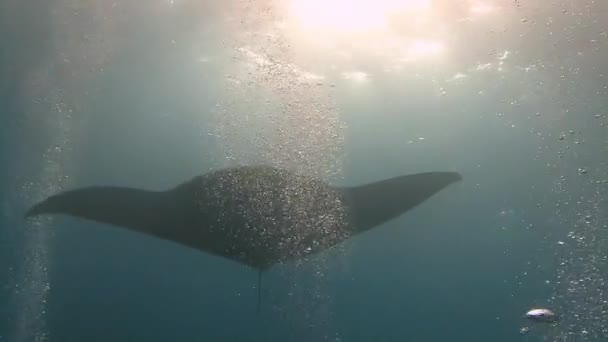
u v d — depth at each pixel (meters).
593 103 4.78
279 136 4.48
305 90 5.02
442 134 4.63
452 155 4.45
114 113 4.92
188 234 3.71
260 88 5.05
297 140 4.46
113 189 4.00
